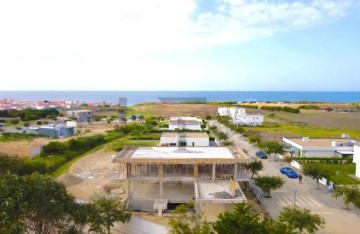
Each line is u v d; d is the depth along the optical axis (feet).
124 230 127.85
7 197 92.02
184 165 175.01
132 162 155.12
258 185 162.09
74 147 284.61
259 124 464.65
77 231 104.37
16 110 565.12
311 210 145.89
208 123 469.57
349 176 199.31
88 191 177.17
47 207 97.35
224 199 131.23
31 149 256.52
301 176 195.93
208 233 93.86
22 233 84.74
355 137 332.39
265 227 90.02
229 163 156.87
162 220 135.54
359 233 122.42
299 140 280.10
